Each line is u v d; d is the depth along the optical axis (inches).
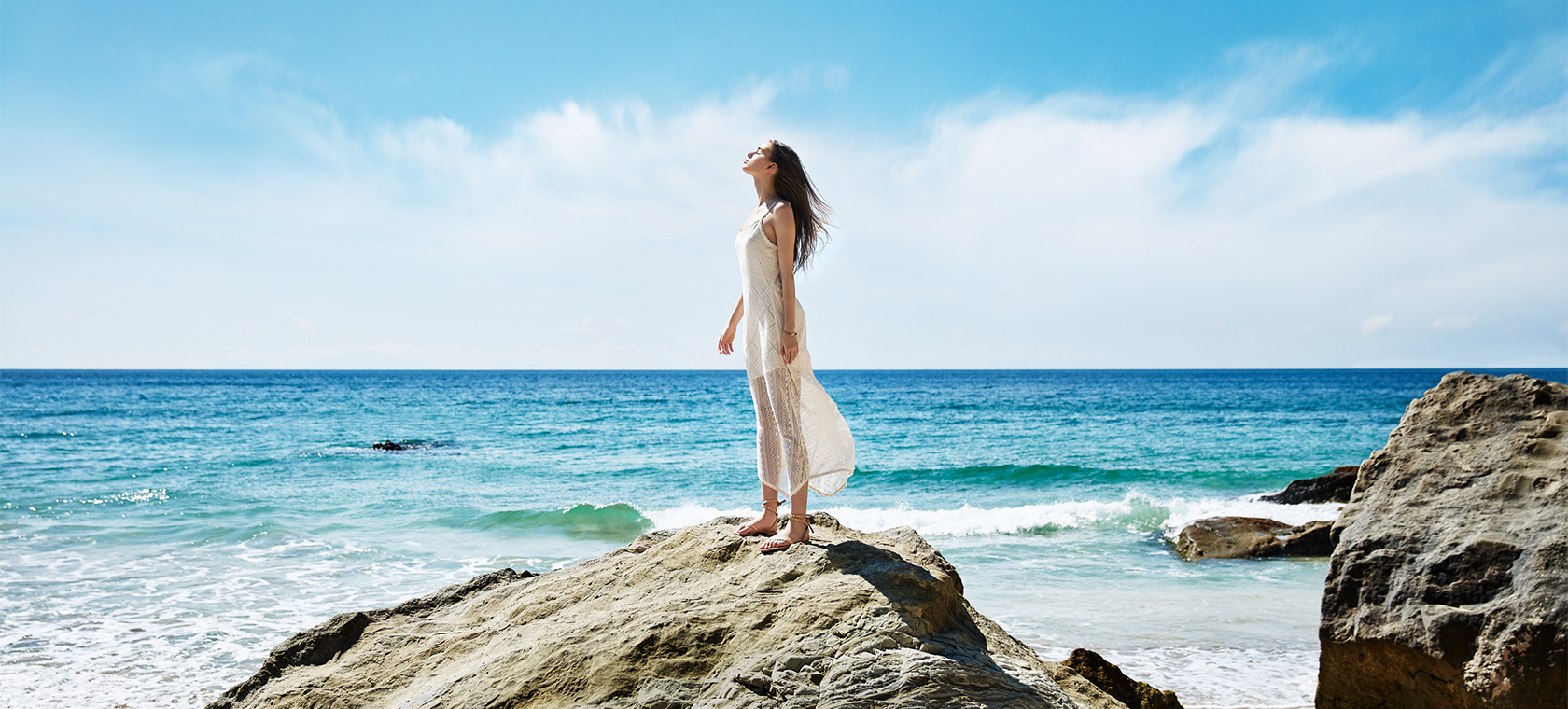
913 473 834.2
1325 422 1456.7
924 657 107.6
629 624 122.9
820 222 154.3
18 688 256.4
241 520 576.4
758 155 150.5
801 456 144.8
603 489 772.0
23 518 576.4
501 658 123.3
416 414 1717.5
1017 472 832.9
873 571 127.3
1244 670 279.6
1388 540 182.1
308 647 147.4
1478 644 158.9
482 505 666.2
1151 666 283.9
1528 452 179.8
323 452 1050.1
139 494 689.0
